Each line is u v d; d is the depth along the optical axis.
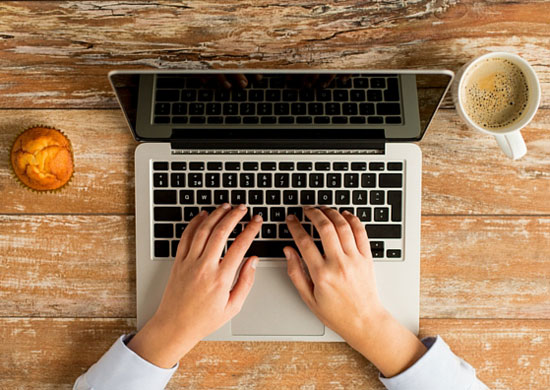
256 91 0.64
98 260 0.75
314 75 0.63
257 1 0.73
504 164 0.74
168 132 0.67
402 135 0.67
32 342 0.76
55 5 0.72
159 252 0.71
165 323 0.69
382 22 0.73
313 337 0.73
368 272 0.69
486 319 0.75
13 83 0.73
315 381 0.76
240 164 0.71
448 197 0.74
